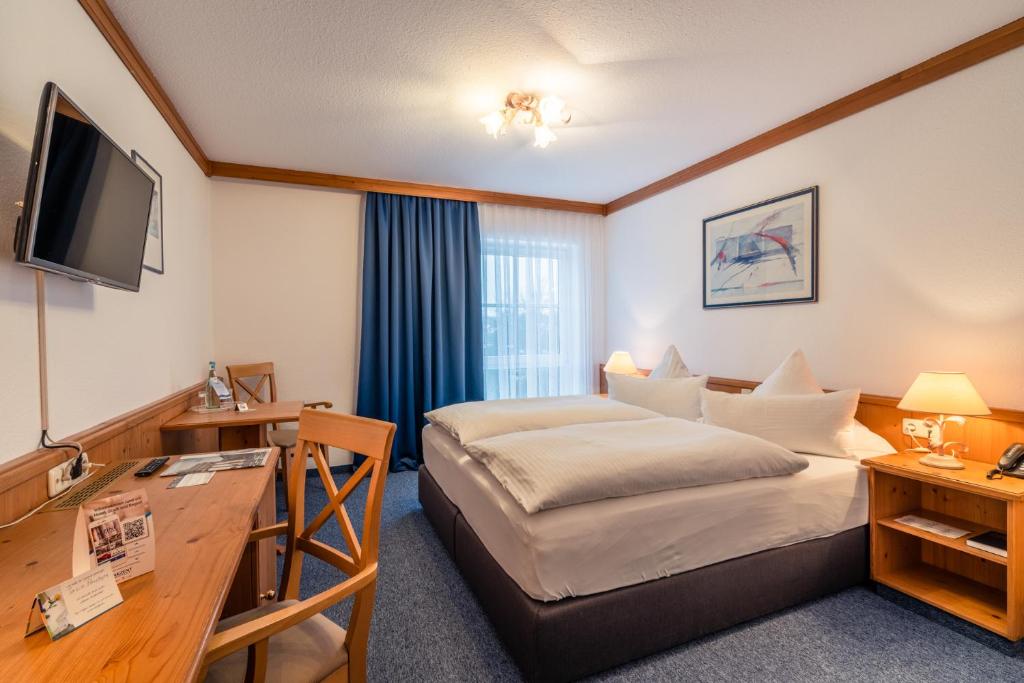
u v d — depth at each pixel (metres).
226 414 2.51
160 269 2.34
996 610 1.77
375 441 1.22
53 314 1.38
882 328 2.44
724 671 1.56
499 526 1.70
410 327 4.03
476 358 4.25
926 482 1.96
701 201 3.57
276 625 0.87
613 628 1.54
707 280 3.51
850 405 2.28
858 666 1.58
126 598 0.79
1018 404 1.97
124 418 1.81
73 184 1.27
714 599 1.71
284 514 3.01
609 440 2.00
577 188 4.20
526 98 2.52
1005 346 2.01
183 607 0.77
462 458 2.28
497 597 1.67
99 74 1.76
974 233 2.09
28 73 1.30
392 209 4.01
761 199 3.09
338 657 1.07
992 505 1.99
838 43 2.09
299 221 3.81
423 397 4.10
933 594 1.88
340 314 3.95
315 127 2.89
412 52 2.14
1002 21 1.93
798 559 1.88
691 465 1.78
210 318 3.47
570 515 1.55
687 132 3.02
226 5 1.81
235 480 1.43
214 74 2.29
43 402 1.33
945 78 2.17
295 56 2.15
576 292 4.68
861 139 2.51
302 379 3.84
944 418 2.16
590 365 4.73
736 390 3.23
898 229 2.37
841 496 2.01
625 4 1.83
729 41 2.07
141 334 2.09
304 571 2.24
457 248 4.20
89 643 0.67
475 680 1.53
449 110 2.69
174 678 0.61
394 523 2.83
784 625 1.81
